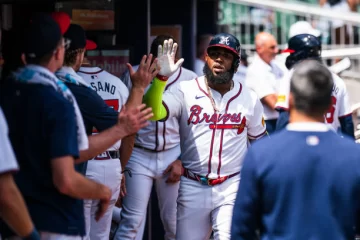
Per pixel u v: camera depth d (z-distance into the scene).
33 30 11.07
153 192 19.75
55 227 11.17
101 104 13.26
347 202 10.13
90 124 13.28
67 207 11.31
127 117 11.99
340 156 10.22
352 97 26.83
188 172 15.26
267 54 23.23
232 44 14.91
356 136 21.16
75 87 13.12
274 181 10.27
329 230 10.10
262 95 22.44
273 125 22.38
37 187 11.07
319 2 31.38
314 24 29.59
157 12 22.94
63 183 10.80
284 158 10.28
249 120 15.28
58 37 11.21
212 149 15.06
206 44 25.78
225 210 15.09
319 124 10.46
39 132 10.88
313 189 10.19
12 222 9.97
